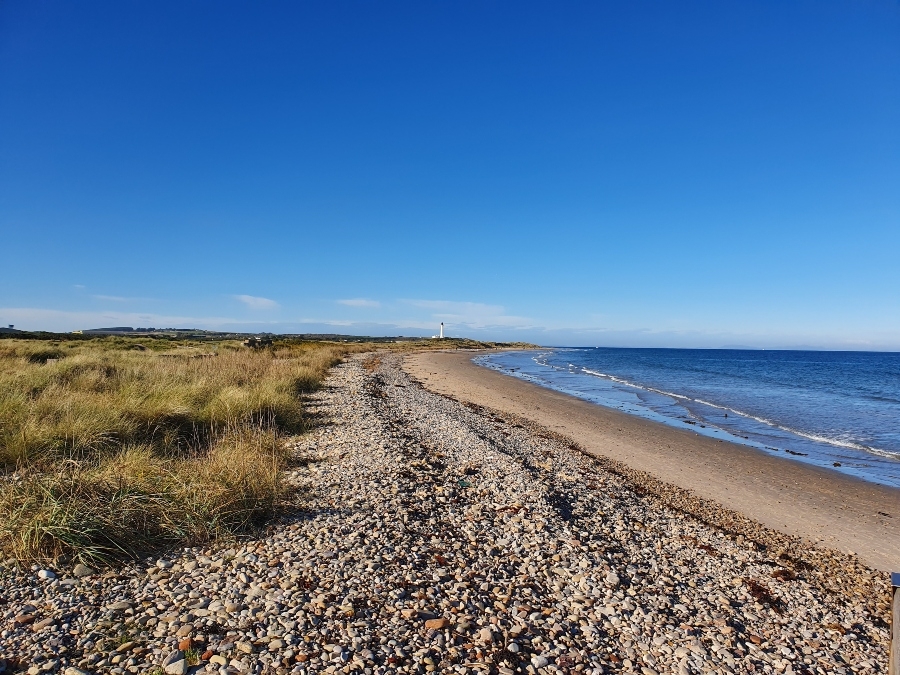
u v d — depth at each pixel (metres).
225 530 5.88
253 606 4.43
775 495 10.90
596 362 74.38
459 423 14.48
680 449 15.04
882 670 4.61
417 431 12.98
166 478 6.88
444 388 27.72
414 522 6.64
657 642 4.58
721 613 5.28
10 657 3.58
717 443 16.30
